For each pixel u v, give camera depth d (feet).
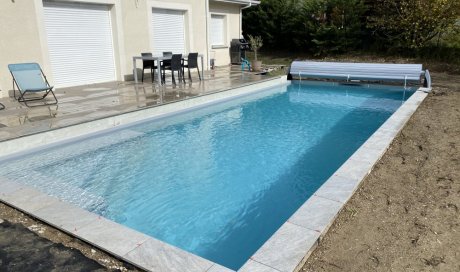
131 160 18.52
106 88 31.99
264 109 29.07
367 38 58.03
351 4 55.36
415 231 10.00
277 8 62.64
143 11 37.78
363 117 26.45
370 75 37.27
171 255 8.88
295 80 42.06
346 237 9.73
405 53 53.06
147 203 14.23
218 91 29.91
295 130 23.45
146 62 35.63
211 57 48.96
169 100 26.18
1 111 23.25
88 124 20.81
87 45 34.01
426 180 13.37
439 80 37.22
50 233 10.27
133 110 23.26
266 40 65.67
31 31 28.89
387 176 13.75
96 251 9.36
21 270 8.71
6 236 10.13
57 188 15.39
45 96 27.22
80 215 10.94
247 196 14.80
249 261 8.38
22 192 12.56
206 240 11.82
